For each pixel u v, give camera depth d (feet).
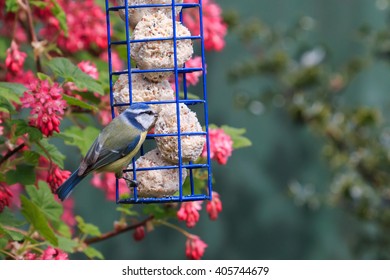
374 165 56.44
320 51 61.62
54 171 29.73
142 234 34.50
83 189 67.92
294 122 58.13
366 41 60.18
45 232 28.66
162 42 28.89
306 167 82.48
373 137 58.18
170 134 28.78
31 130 28.22
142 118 28.35
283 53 60.39
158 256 73.82
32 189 31.83
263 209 82.17
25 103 28.07
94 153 27.94
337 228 78.89
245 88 80.12
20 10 36.94
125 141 28.07
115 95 29.78
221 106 81.25
